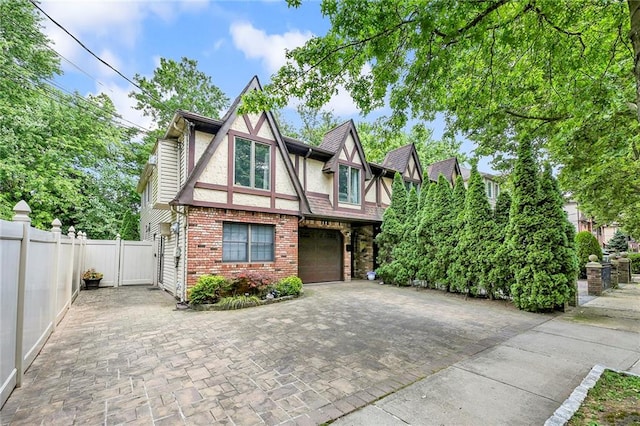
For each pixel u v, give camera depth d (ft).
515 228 25.05
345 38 12.64
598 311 23.75
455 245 31.58
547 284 23.02
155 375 11.94
